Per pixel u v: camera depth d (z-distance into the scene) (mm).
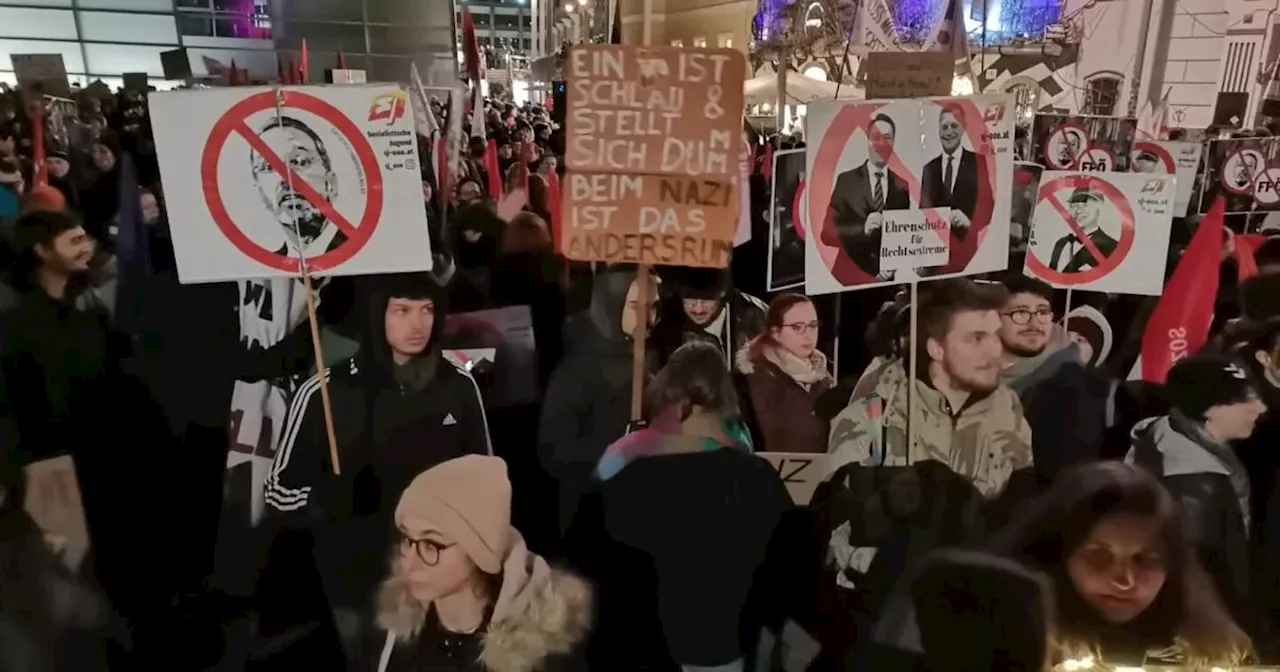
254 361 1726
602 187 1459
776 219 1599
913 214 1604
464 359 1700
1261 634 1854
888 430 1767
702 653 1837
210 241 1488
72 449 1774
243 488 1778
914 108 1559
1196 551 1825
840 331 1711
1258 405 1811
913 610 1813
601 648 1818
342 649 1828
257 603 1816
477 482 1727
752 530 1771
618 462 1729
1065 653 1835
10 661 1796
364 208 1513
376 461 1723
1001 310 1744
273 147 1468
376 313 1652
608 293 1656
